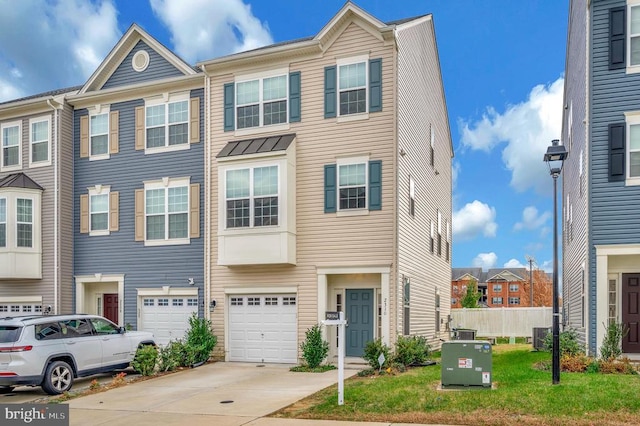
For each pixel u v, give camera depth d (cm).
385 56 1590
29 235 1986
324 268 1600
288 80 1703
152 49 1944
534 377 1115
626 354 1445
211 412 1002
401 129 1609
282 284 1653
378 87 1589
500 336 2681
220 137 1783
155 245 1880
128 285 1912
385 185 1558
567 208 2198
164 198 1884
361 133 1598
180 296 1844
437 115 2377
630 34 1396
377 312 1595
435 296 2214
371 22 1580
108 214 1967
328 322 1002
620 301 1473
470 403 940
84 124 2030
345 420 901
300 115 1675
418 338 1559
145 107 1938
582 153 1554
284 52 1683
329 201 1612
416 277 1811
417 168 1869
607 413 845
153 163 1909
